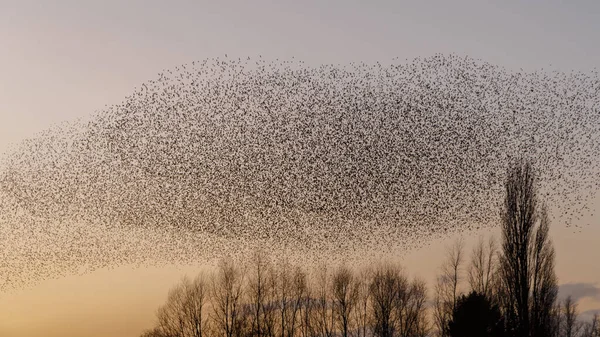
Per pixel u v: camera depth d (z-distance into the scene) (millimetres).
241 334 70750
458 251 71188
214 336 71125
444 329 67938
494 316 60812
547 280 60625
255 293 71812
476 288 69750
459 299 63656
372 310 71812
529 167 62562
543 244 61156
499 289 65938
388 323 70812
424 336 71125
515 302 60938
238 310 71312
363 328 71500
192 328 71438
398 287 72000
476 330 60250
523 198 61906
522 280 60562
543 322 60094
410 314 71562
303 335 71750
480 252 70562
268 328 71312
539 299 60469
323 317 72062
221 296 71812
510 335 59875
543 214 61812
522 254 60969
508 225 61844
